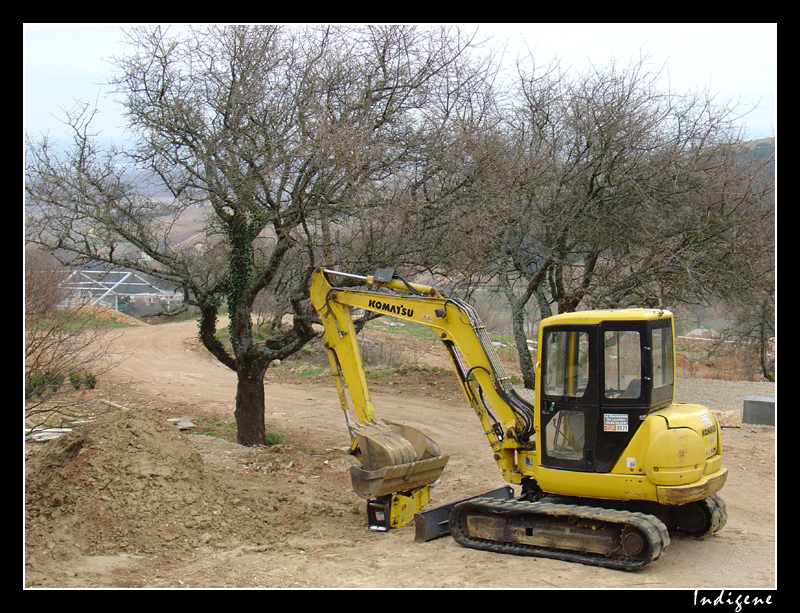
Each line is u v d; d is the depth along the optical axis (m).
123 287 39.28
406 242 11.81
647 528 6.99
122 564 7.13
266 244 14.48
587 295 17.66
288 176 11.61
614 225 16.44
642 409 7.61
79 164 11.60
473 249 12.43
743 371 28.75
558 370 8.11
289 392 22.06
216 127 12.03
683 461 7.38
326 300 9.93
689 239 15.59
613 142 15.94
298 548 8.07
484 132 13.36
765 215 15.49
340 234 12.16
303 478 11.79
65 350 9.97
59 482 8.34
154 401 19.84
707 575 7.00
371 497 8.66
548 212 16.69
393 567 7.29
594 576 6.94
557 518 7.71
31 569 6.77
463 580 6.77
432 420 17.56
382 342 30.59
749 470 11.75
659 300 15.83
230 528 8.42
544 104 17.62
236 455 13.16
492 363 8.74
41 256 11.17
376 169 11.44
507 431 8.72
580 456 7.96
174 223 12.70
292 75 11.67
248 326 13.86
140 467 8.67
